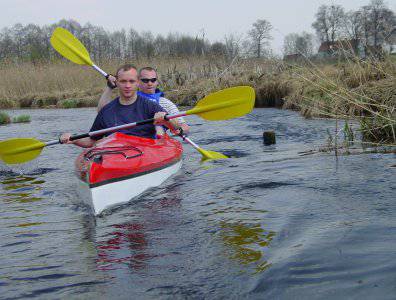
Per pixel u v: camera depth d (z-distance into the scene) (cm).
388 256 226
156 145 491
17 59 2497
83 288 226
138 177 419
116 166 397
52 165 628
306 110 1009
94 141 514
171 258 257
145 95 641
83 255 274
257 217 318
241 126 951
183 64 2127
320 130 786
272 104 1380
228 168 527
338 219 295
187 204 375
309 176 432
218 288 212
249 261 240
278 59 1401
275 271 221
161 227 318
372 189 364
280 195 373
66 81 2311
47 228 338
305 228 283
